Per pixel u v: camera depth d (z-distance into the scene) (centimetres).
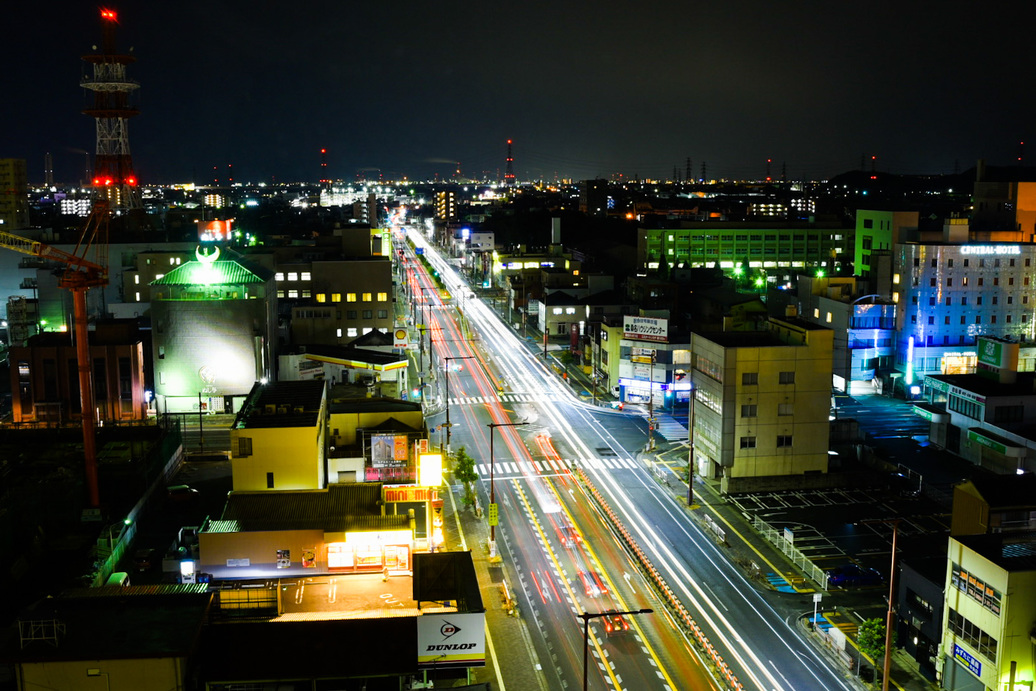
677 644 6462
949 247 13538
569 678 5997
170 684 4881
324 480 8481
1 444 10244
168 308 12469
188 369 12600
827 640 6444
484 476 10238
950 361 13612
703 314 17550
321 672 5197
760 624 6769
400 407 9312
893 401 13488
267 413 8150
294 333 15500
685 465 10612
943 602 5953
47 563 7581
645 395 13288
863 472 9856
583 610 6994
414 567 6456
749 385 9581
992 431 10212
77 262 8806
